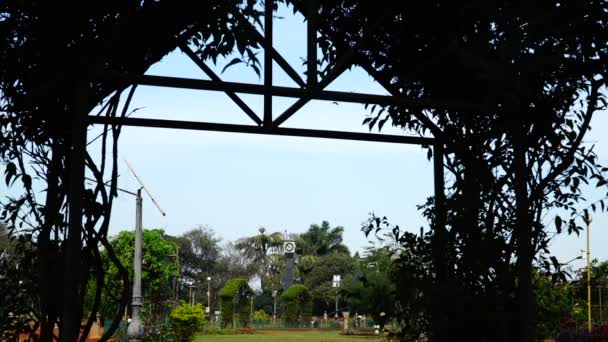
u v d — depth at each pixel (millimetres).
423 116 4980
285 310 49312
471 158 4891
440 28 4480
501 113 4484
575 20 3961
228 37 3797
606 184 4430
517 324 4672
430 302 4715
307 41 4078
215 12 3799
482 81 4586
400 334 4879
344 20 4742
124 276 4180
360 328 43250
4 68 3900
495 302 4641
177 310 20391
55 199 4191
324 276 64188
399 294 4832
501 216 4738
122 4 3809
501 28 4074
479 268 4750
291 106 4398
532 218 4547
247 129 4598
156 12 3877
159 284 20172
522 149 4566
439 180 5109
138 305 12648
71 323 3818
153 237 27141
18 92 3939
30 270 4215
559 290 4988
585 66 4266
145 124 4457
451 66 4691
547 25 3961
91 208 4105
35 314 4250
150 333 18078
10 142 4047
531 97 4344
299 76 4086
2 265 4211
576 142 4410
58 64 3902
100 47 3807
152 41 4027
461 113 4910
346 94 4152
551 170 4492
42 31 3814
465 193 4820
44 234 4168
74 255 3814
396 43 4762
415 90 4957
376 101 4219
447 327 4699
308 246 68500
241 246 72750
